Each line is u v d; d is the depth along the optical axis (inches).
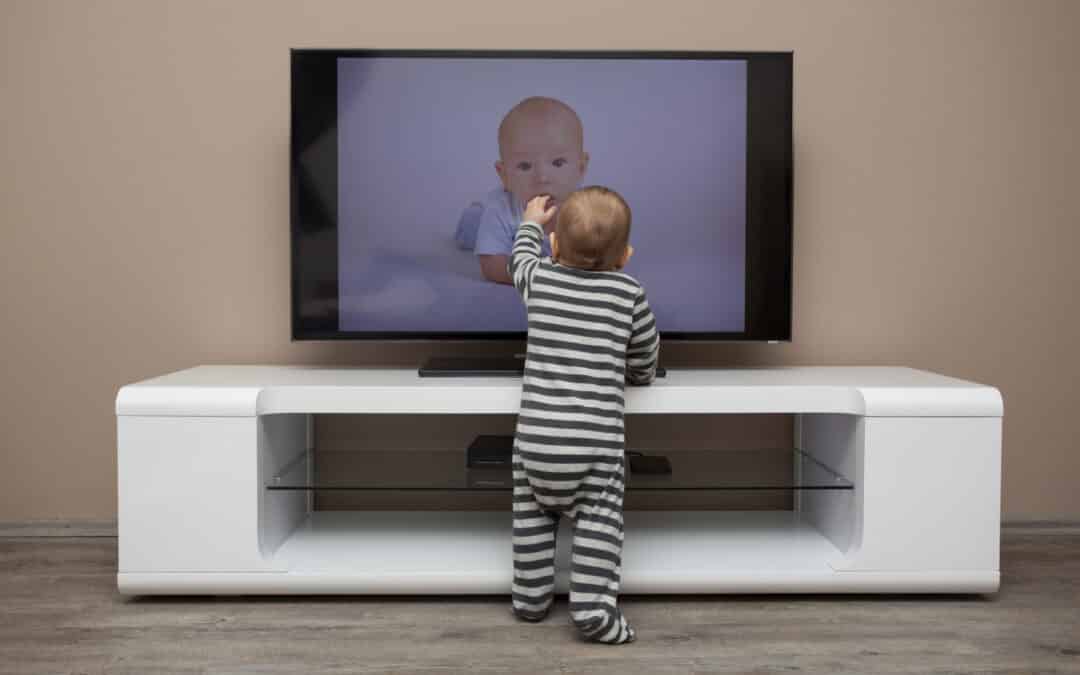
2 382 98.3
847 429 82.7
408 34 97.4
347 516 96.0
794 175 99.0
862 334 100.3
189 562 77.5
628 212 73.3
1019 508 101.0
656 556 82.2
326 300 91.6
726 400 79.6
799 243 99.7
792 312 97.9
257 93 97.6
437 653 67.6
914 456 78.3
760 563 80.2
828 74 98.7
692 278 92.0
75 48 96.6
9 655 66.9
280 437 86.0
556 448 69.9
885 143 99.2
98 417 98.9
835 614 76.1
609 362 71.7
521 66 90.4
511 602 79.2
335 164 90.6
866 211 99.6
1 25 96.1
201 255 98.4
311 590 78.2
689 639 70.5
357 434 99.5
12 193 97.3
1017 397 100.9
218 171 97.9
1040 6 98.9
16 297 98.0
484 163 90.9
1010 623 73.9
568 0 97.5
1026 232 100.0
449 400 79.0
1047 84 99.3
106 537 98.7
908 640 70.2
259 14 97.1
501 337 92.4
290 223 91.8
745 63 90.7
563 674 63.7
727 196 91.4
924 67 98.9
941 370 100.7
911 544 78.5
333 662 65.7
